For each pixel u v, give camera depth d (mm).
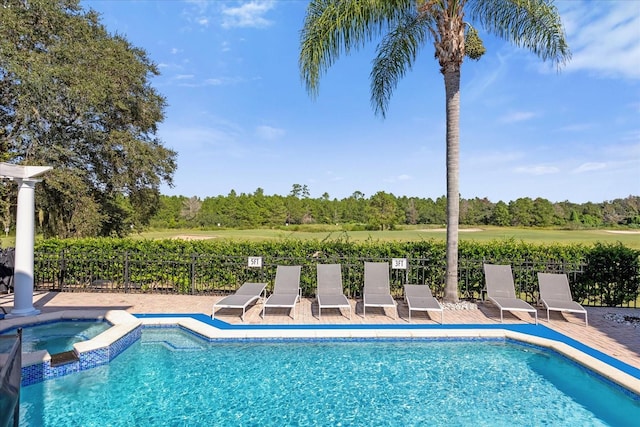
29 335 6426
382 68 9422
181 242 9977
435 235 39812
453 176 8133
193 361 5609
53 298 8914
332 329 6555
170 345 6219
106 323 6980
